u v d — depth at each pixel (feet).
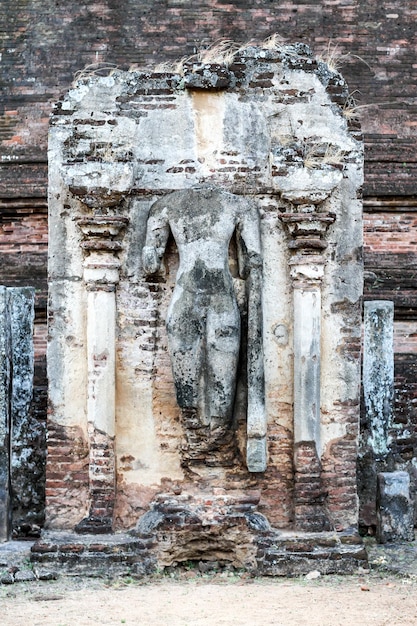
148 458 43.06
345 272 43.78
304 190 43.06
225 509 41.86
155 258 42.63
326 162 43.68
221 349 41.50
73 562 40.78
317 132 44.16
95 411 42.47
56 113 43.96
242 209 42.70
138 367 43.29
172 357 41.81
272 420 43.29
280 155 43.29
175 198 42.73
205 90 43.96
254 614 34.73
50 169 43.70
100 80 44.16
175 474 43.04
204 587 39.11
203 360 41.75
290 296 43.52
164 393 43.21
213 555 42.11
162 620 33.94
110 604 36.32
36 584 39.60
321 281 43.37
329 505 43.11
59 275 43.45
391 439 48.78
